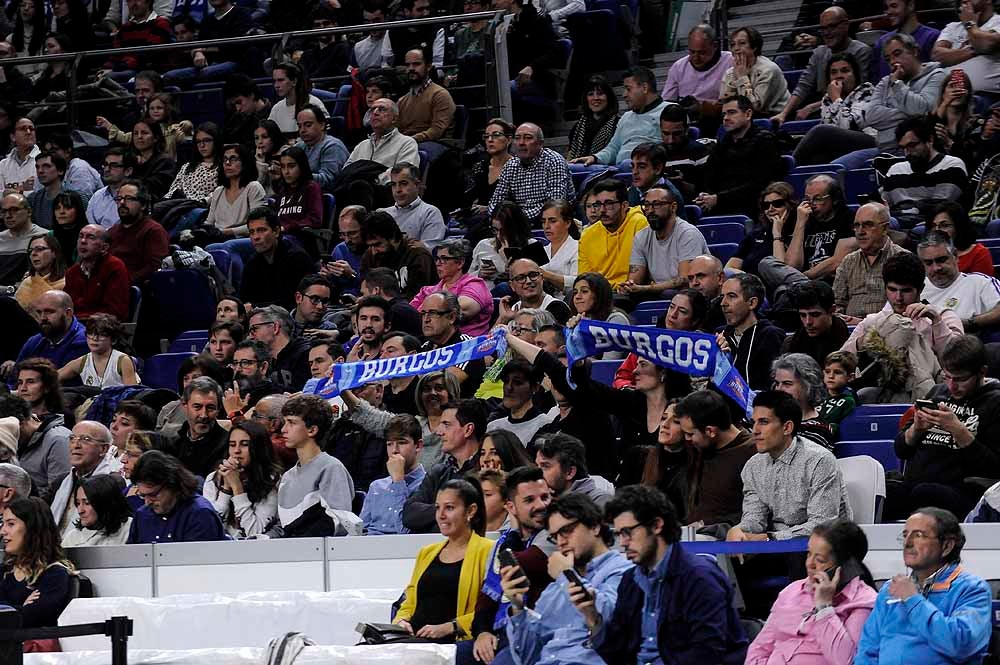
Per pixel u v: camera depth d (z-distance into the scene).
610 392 15.55
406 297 21.66
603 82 25.33
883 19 27.25
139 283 23.72
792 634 12.03
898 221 21.11
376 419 17.17
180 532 15.50
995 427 14.75
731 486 14.29
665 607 11.74
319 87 29.44
